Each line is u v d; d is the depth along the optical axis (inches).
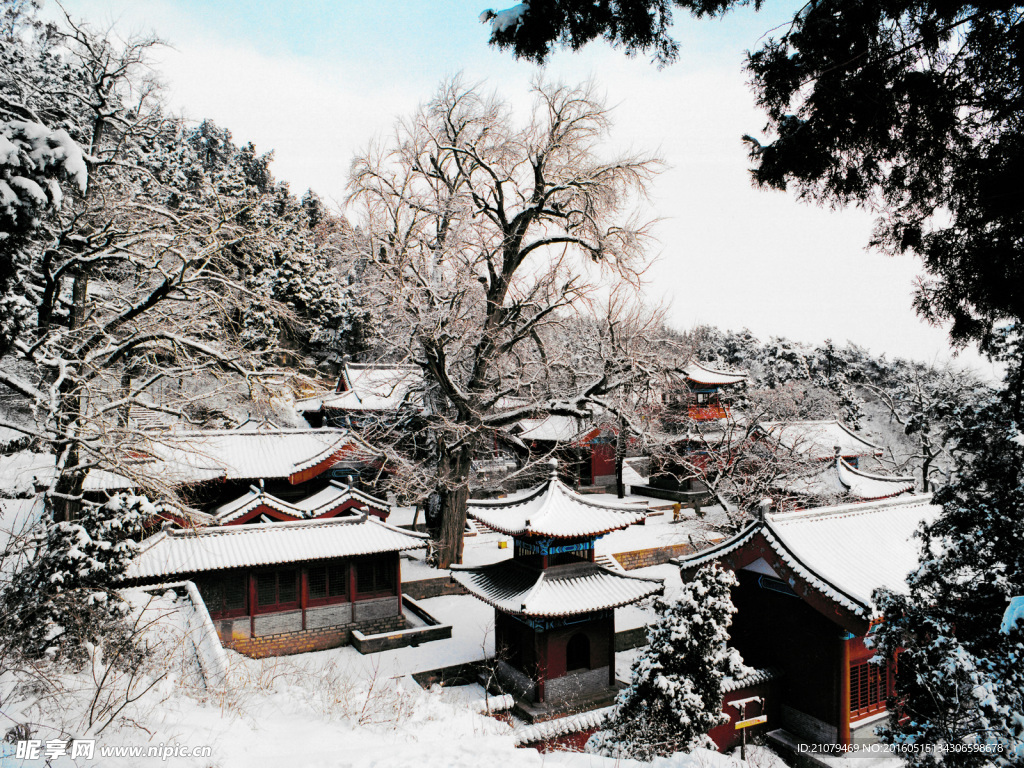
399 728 369.1
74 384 564.1
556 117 1142.3
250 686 434.6
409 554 1193.4
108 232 598.5
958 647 326.6
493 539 1315.2
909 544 689.0
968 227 222.8
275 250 1721.2
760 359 2807.6
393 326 1161.4
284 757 298.0
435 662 761.0
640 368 1119.0
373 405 1517.0
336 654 802.2
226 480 1023.6
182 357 646.5
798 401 1625.2
